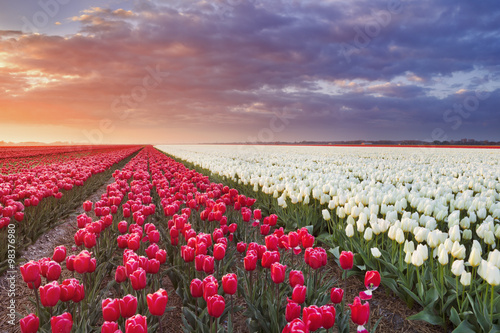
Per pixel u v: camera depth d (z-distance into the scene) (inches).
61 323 84.3
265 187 336.5
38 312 121.8
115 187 328.8
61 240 274.7
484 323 122.3
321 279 170.9
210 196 279.6
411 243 153.1
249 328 130.0
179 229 185.5
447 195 268.5
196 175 452.1
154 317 133.7
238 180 467.8
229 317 113.2
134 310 96.6
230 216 276.8
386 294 174.9
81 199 409.4
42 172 498.9
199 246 143.7
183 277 158.1
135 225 186.7
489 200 235.8
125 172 460.8
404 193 261.0
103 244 218.2
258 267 181.0
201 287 116.0
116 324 87.5
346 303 167.5
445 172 529.3
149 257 147.5
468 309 139.2
